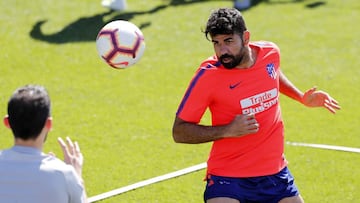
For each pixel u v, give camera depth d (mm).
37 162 15703
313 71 45625
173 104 39844
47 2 59781
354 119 37344
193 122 20609
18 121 15586
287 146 33656
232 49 19922
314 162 31719
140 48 25125
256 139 20766
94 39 51875
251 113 20766
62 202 15617
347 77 44500
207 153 32938
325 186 29172
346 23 56406
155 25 55188
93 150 33281
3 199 15578
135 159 32250
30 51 48938
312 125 36531
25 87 16078
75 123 36812
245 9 59781
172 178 30078
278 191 21250
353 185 29266
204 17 57344
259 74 20828
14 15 56375
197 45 51094
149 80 43906
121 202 27812
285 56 48625
